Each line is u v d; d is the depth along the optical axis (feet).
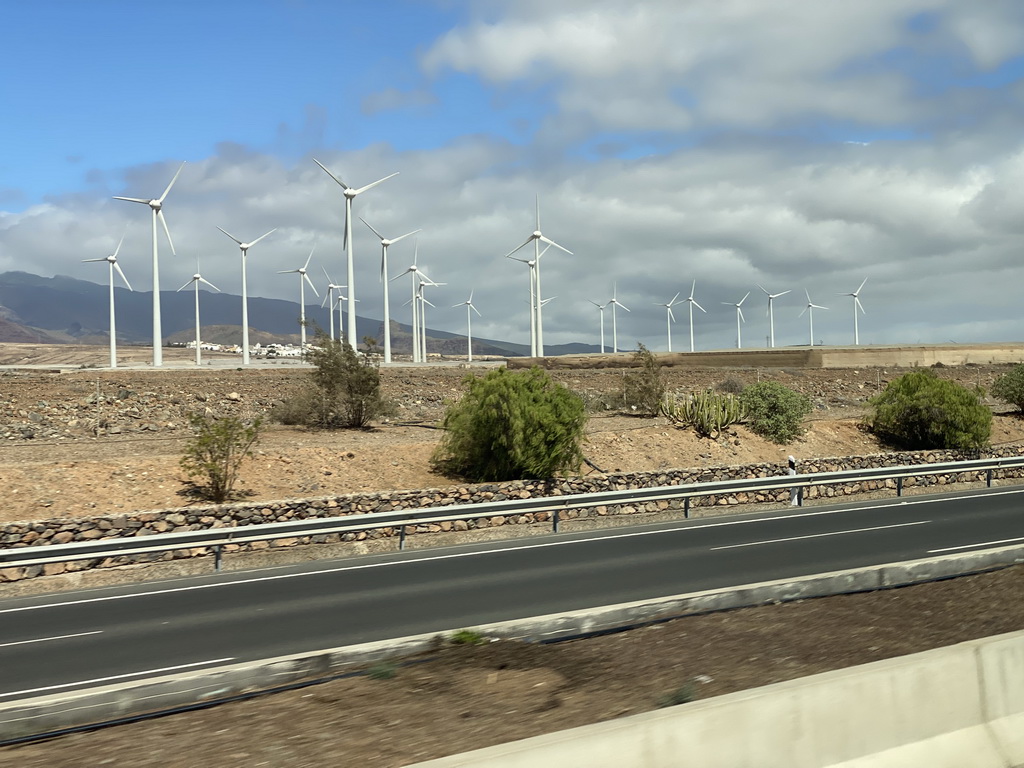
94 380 144.97
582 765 14.70
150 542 57.67
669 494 80.94
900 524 70.49
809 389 181.27
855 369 225.76
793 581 34.17
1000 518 72.43
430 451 97.30
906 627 29.53
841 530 67.97
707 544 62.80
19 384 132.05
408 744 19.08
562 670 25.14
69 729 21.13
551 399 91.91
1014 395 150.00
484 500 79.25
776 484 88.02
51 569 58.13
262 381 154.81
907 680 17.85
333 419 110.11
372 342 113.70
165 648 35.94
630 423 121.29
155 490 75.31
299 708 22.06
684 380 195.21
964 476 107.96
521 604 42.75
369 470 88.94
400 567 57.72
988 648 19.25
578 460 93.25
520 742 15.03
